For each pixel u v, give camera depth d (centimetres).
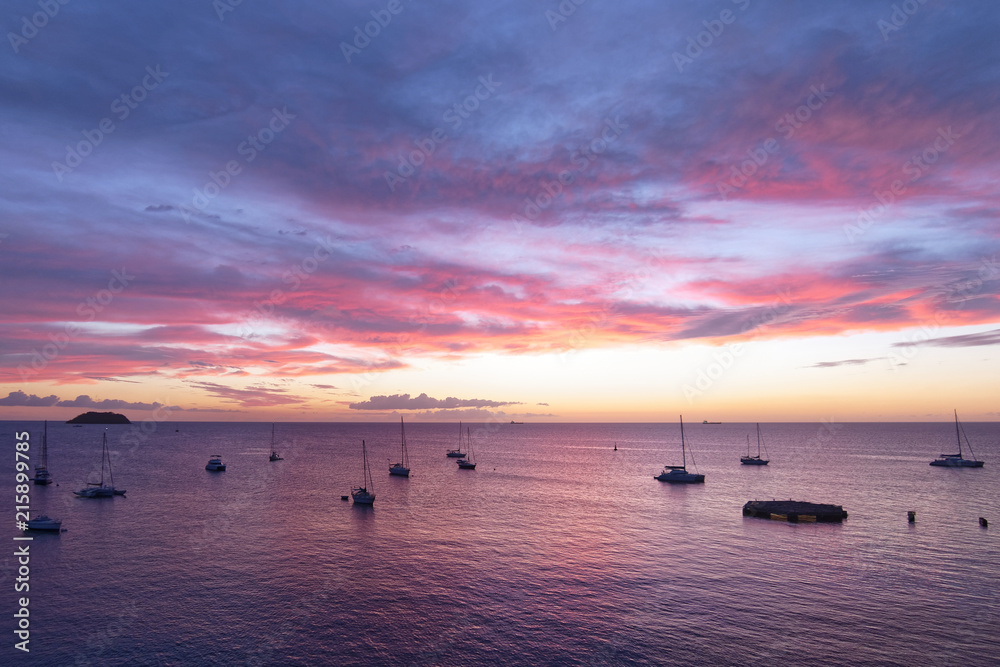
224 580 5566
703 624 4512
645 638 4266
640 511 9544
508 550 6781
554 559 6366
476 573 5825
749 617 4641
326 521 8556
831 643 4166
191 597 5088
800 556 6456
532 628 4450
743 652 4047
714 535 7569
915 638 4244
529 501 10712
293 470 16412
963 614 4672
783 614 4694
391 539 7344
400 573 5812
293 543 7088
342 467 17438
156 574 5744
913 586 5359
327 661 3925
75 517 8756
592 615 4700
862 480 13888
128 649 4075
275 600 5028
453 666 3859
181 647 4112
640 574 5775
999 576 5653
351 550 6750
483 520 8719
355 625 4500
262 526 8125
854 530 7812
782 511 8731
